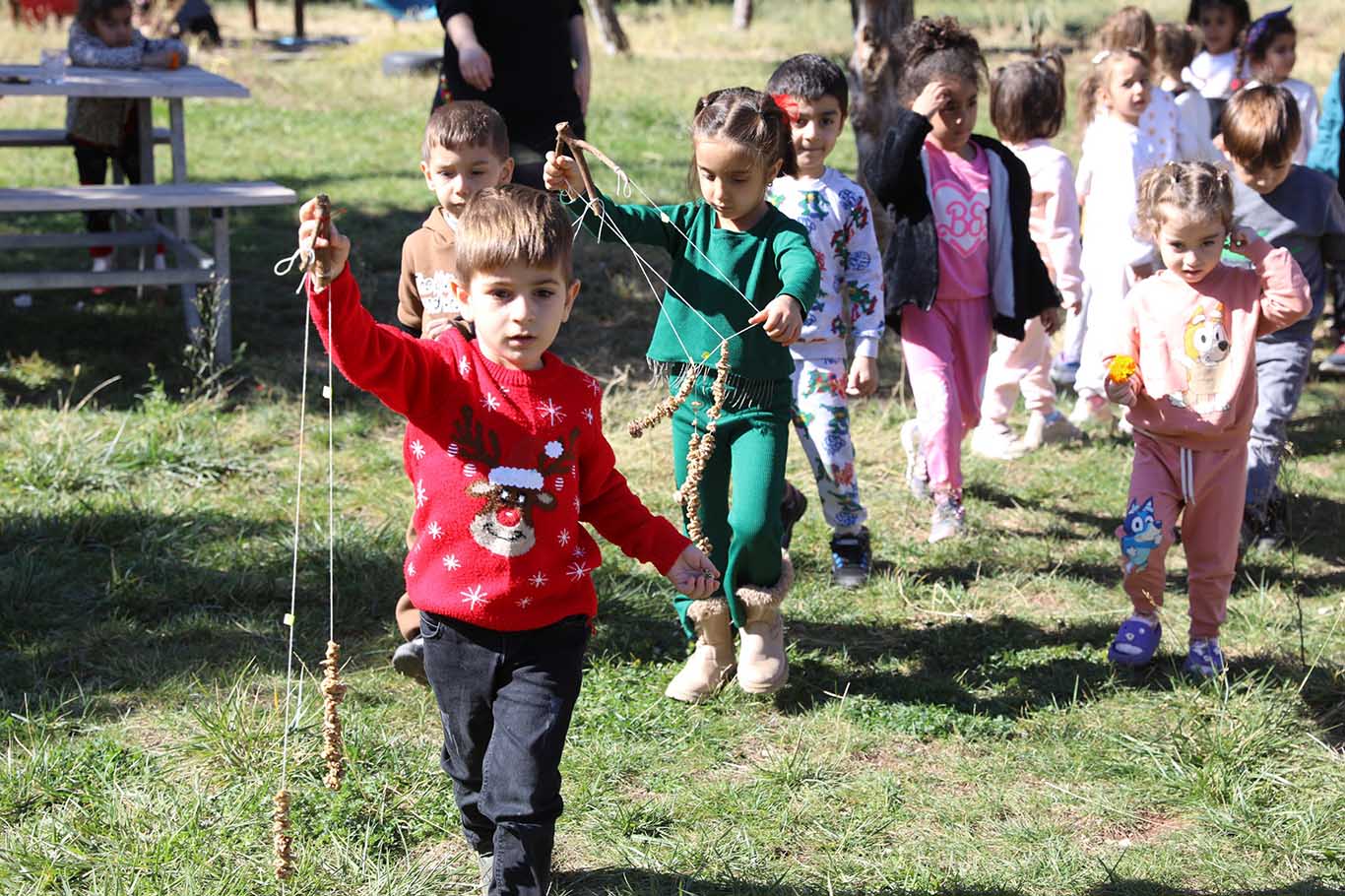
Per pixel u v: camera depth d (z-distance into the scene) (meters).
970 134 7.65
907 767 5.57
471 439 4.13
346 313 3.82
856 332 7.05
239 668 6.23
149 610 6.79
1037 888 4.75
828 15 40.84
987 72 7.48
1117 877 4.79
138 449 8.69
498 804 4.03
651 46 34.84
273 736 5.57
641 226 5.71
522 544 4.12
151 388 10.15
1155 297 6.29
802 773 5.43
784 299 5.20
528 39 9.84
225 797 5.15
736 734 5.79
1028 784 5.45
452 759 4.43
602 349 11.38
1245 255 6.16
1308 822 5.12
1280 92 7.50
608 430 9.60
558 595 4.21
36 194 10.57
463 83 9.84
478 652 4.18
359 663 6.34
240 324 11.99
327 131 22.48
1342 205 7.84
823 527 8.10
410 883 4.69
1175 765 5.50
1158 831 5.16
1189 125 10.08
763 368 5.72
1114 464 9.26
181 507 7.98
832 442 7.12
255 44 34.59
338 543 7.52
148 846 4.83
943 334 7.64
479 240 4.05
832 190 6.90
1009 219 7.54
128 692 6.00
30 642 6.43
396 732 5.72
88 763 5.36
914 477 8.51
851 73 11.66
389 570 7.27
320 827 4.99
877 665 6.44
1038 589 7.37
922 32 7.45
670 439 9.45
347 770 5.30
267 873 4.70
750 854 4.92
